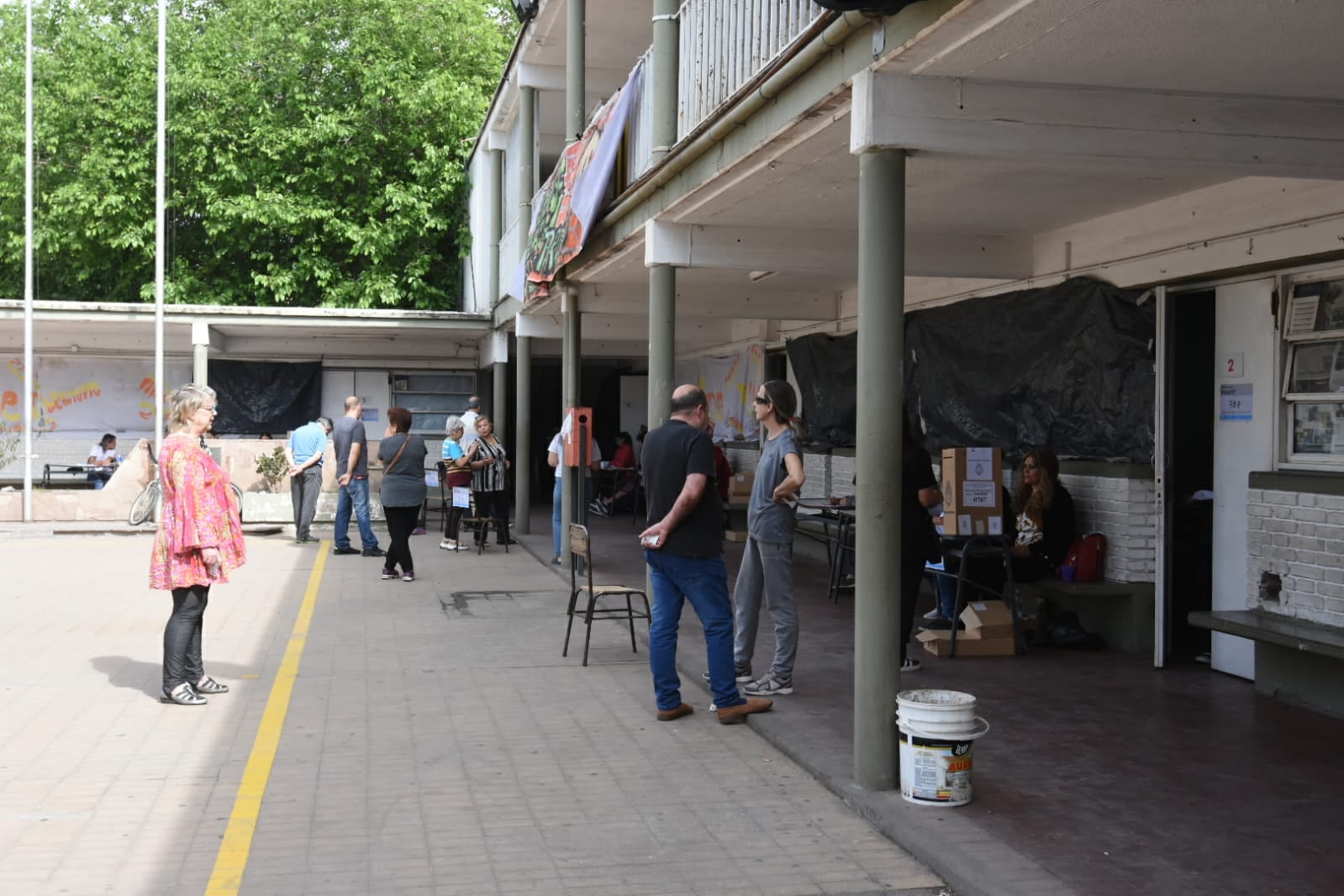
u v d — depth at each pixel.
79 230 26.42
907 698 5.44
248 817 5.27
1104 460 8.87
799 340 14.86
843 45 5.42
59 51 27.23
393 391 22.80
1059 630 8.87
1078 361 9.03
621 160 10.62
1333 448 7.13
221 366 22.14
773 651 8.80
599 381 25.31
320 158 26.09
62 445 21.58
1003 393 10.03
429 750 6.35
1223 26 4.43
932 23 4.57
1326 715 6.92
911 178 7.21
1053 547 8.91
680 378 20.80
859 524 5.53
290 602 11.31
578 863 4.76
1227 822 5.11
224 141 26.56
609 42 16.06
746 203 7.95
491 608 11.02
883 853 4.89
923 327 11.48
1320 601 7.04
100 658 8.63
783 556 7.34
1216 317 7.96
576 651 9.00
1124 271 8.48
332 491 18.31
